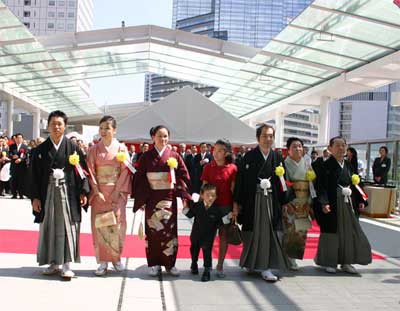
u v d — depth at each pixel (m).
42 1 96.94
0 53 16.30
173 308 4.12
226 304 4.29
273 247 5.19
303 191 5.62
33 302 4.11
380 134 59.81
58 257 4.83
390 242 7.81
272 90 21.50
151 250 5.14
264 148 5.28
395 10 9.75
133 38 17.45
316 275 5.48
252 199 5.22
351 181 5.70
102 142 5.16
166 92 62.56
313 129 59.12
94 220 5.12
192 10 102.94
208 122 13.14
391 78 14.41
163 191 5.14
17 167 12.17
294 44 13.61
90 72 22.69
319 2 10.21
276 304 4.34
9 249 6.18
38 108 29.94
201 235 5.14
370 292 4.81
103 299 4.28
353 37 11.98
